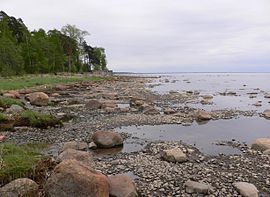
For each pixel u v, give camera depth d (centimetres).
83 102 3866
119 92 5391
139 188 1181
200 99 4416
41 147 1786
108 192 1009
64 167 981
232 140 2006
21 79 7019
